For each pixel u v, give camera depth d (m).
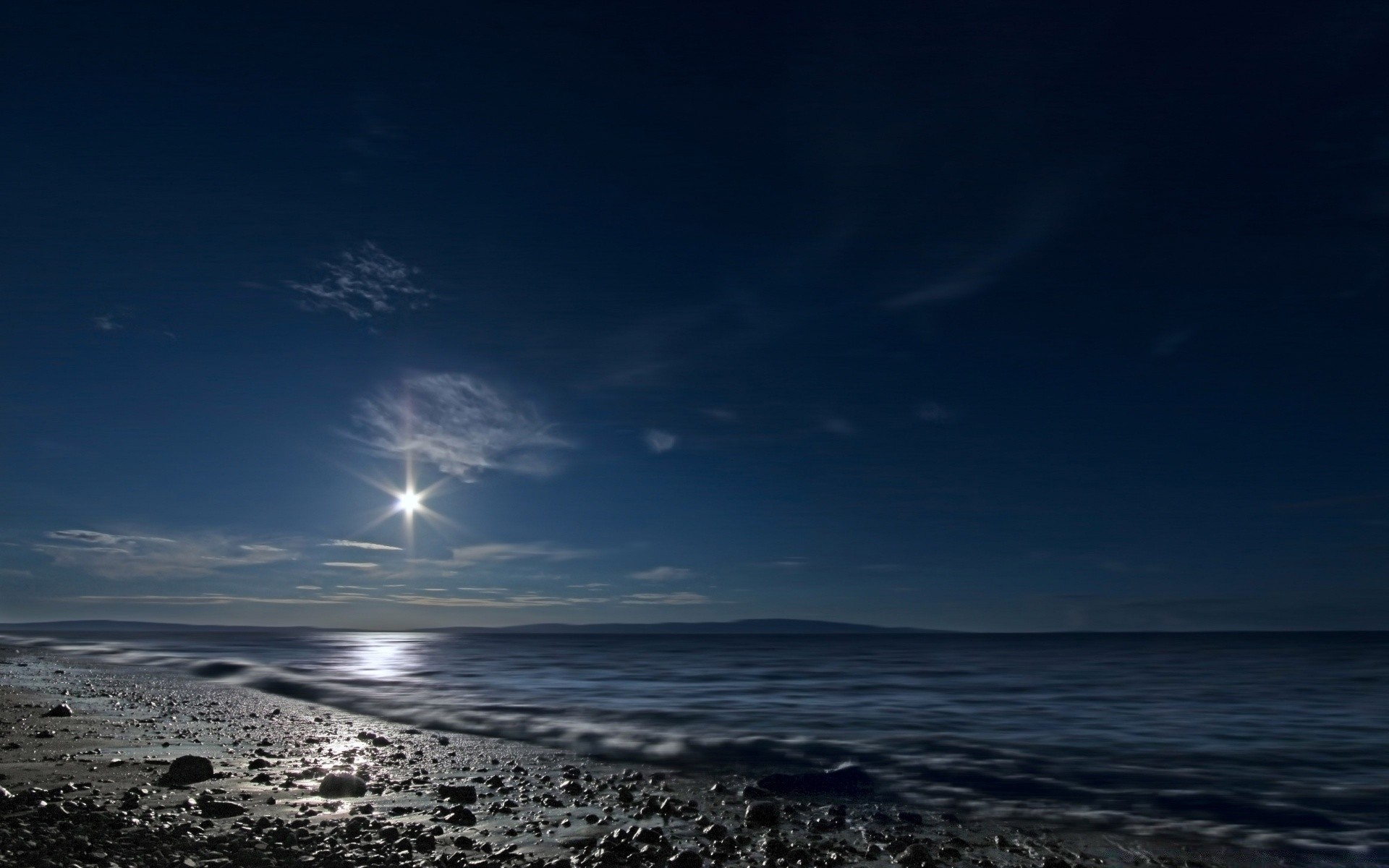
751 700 24.94
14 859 5.91
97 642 91.25
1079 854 8.32
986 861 8.02
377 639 154.50
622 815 9.23
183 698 23.52
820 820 9.52
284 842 7.25
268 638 149.38
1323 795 11.18
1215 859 8.21
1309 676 39.62
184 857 6.40
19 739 13.98
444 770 12.09
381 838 7.62
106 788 9.52
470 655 63.94
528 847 7.69
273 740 14.65
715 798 10.62
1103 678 37.91
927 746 15.47
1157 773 12.85
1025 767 13.27
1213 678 37.75
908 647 107.50
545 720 18.95
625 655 66.56
